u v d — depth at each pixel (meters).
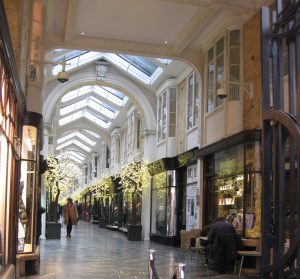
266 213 3.13
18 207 9.22
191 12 13.09
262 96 3.22
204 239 11.46
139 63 20.33
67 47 14.84
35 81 11.52
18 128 8.77
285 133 3.05
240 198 12.09
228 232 10.43
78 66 20.78
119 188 29.08
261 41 3.26
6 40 5.17
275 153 3.12
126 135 29.84
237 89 12.71
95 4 12.91
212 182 14.47
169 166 18.72
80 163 58.34
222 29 13.45
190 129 17.23
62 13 13.46
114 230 30.33
